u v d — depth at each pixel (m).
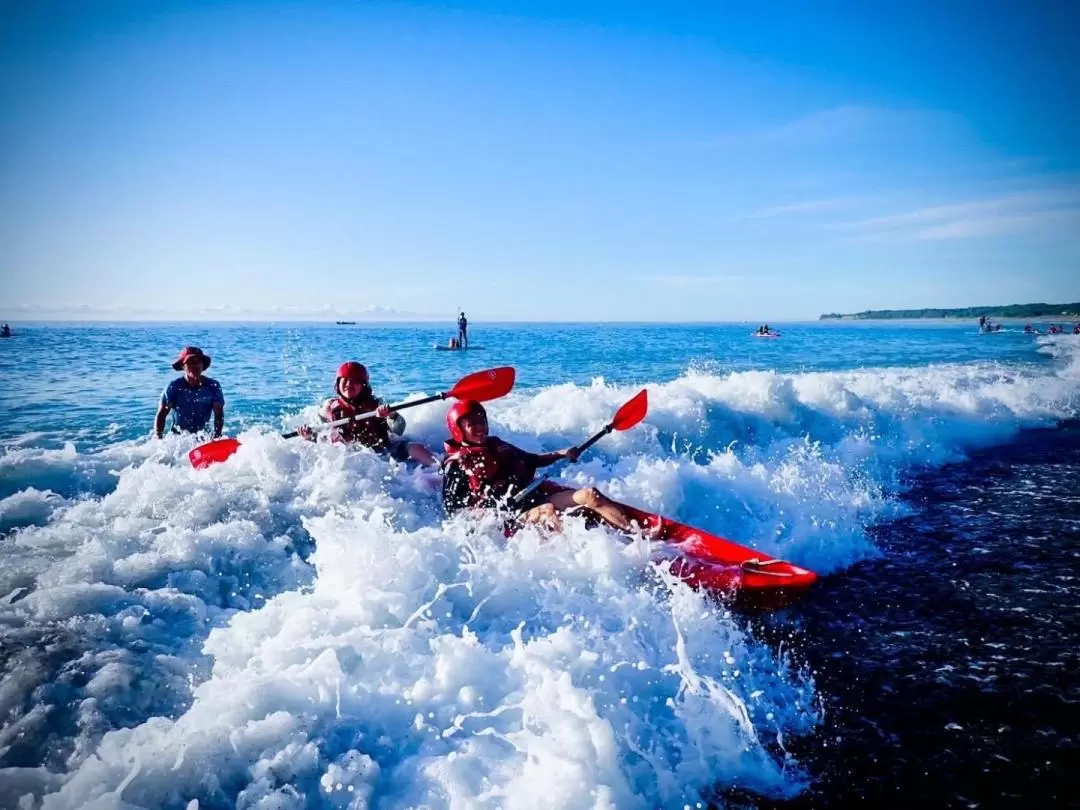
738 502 5.50
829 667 3.38
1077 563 4.80
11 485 4.97
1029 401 11.26
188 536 3.95
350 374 5.92
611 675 2.89
